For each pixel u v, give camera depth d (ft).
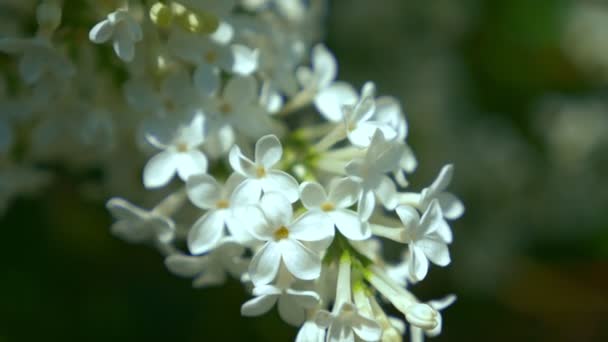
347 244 1.03
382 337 1.00
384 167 1.02
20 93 1.15
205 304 1.41
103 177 1.29
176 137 1.09
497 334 1.65
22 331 1.33
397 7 1.46
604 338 1.73
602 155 1.75
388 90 1.46
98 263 1.39
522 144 1.64
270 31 1.14
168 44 1.09
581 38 1.63
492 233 1.63
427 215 1.00
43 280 1.35
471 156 1.57
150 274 1.41
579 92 1.69
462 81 1.54
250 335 1.41
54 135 1.16
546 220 1.72
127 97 1.09
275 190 1.00
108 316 1.38
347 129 1.03
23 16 1.16
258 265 0.98
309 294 0.99
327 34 1.44
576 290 1.76
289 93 1.14
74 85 1.14
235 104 1.10
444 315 1.60
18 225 1.34
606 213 1.75
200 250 1.04
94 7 1.08
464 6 1.49
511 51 1.54
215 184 1.04
